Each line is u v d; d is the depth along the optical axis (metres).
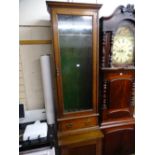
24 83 1.75
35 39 1.69
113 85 1.56
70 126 1.51
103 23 1.42
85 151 1.48
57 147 1.39
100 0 1.77
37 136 1.31
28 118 1.69
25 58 1.71
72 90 1.51
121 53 1.57
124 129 1.67
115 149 1.71
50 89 1.63
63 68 1.44
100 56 1.51
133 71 1.58
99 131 1.55
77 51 1.44
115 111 1.63
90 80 1.52
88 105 1.57
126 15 1.47
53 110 1.67
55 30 1.30
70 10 1.29
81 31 1.40
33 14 1.64
